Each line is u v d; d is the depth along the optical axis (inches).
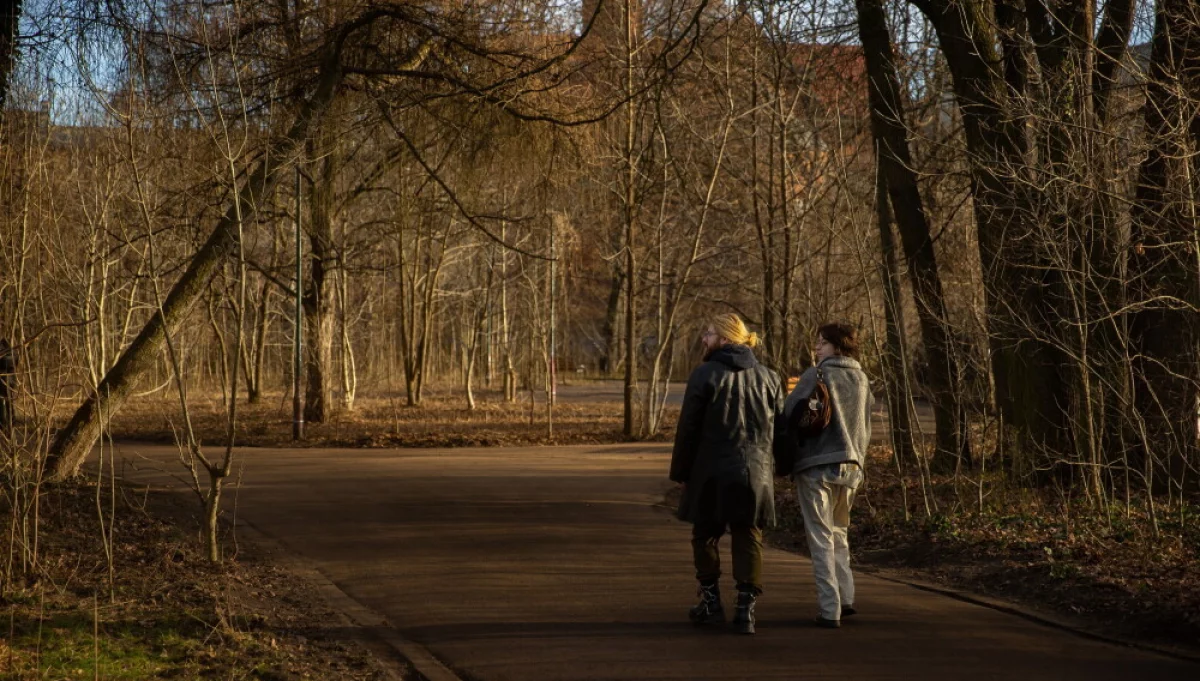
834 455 257.4
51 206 346.9
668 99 882.1
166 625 255.8
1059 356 482.6
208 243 530.0
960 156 592.4
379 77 630.5
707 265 1091.3
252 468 645.9
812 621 264.1
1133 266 444.5
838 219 732.0
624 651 237.0
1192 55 399.2
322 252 1044.5
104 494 465.4
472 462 693.3
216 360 1659.7
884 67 581.3
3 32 425.1
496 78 629.0
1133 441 456.8
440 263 1350.9
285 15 616.1
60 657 224.5
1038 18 478.3
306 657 236.7
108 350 864.3
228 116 547.8
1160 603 264.1
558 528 412.5
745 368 257.4
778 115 900.0
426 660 233.9
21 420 308.5
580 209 1095.0
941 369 560.4
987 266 490.3
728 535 399.2
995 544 345.1
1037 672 219.1
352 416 1166.3
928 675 217.3
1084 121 396.8
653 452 783.7
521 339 1653.5
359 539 390.3
